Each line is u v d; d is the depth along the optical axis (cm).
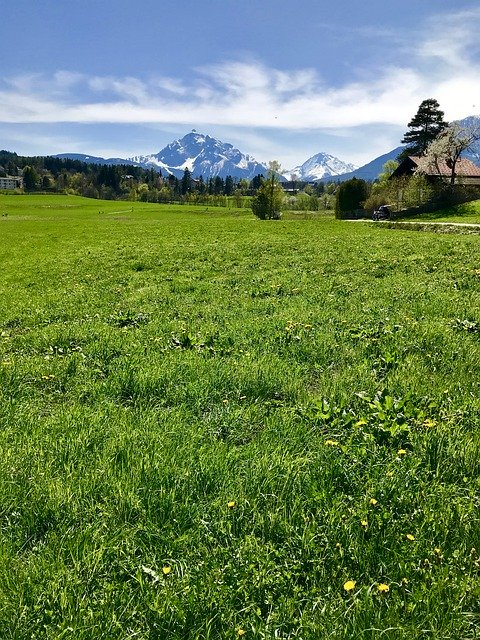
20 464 505
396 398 659
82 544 395
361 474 484
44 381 771
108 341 992
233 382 716
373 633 313
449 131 7131
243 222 6625
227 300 1443
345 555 381
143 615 334
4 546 392
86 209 13662
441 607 331
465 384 689
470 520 409
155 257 2798
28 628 325
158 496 452
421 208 6706
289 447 537
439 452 506
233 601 347
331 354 844
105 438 563
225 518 426
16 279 2427
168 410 645
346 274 1812
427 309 1125
